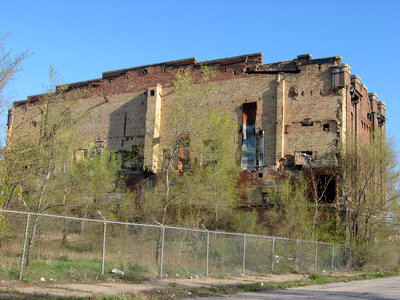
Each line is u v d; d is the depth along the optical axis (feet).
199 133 101.30
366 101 156.66
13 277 49.75
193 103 102.73
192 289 53.26
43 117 74.28
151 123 149.07
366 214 114.32
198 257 81.30
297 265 86.17
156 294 47.93
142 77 164.35
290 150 133.39
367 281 78.02
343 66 131.75
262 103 140.77
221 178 117.80
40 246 74.79
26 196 87.56
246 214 129.08
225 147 119.65
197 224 116.16
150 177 151.02
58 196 93.61
